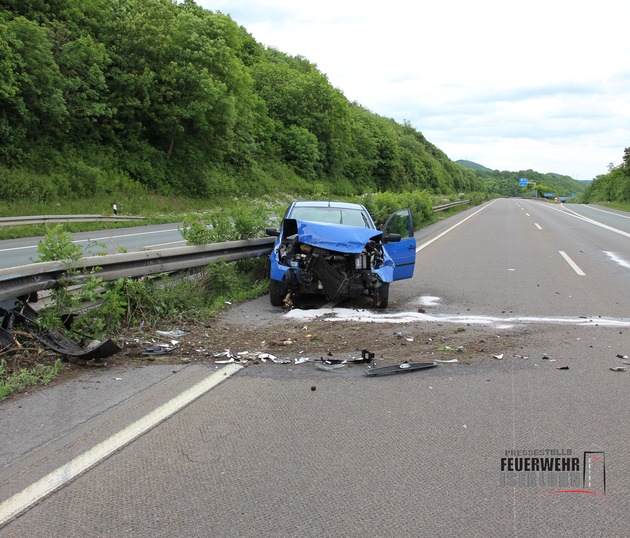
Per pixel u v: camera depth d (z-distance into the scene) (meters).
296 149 61.78
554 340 6.98
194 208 37.53
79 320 6.43
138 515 3.08
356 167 77.25
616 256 16.78
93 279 6.51
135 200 33.00
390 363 5.96
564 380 5.45
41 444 3.90
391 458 3.78
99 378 5.29
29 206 24.92
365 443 4.01
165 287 7.96
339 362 5.92
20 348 5.69
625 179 87.12
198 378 5.35
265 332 7.20
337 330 7.38
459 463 3.72
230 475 3.53
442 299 9.79
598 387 5.25
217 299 8.84
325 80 66.56
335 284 8.58
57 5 34.00
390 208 21.73
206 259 9.17
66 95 31.17
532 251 17.92
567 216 44.88
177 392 4.96
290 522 3.02
